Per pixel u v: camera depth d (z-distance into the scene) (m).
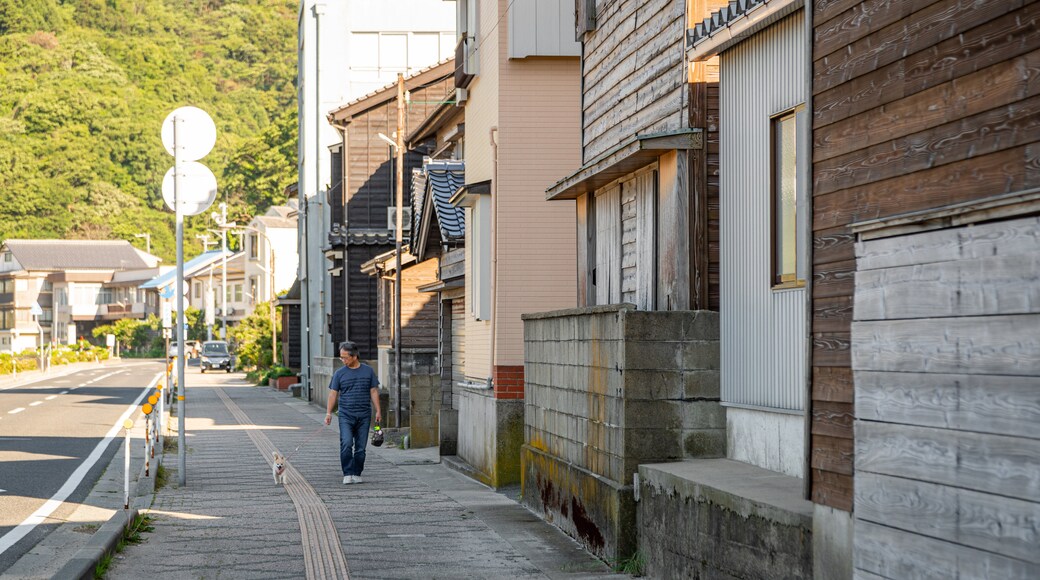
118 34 132.25
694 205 9.41
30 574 8.46
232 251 96.12
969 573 4.58
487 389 15.56
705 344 9.07
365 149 34.91
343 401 15.02
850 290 5.79
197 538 10.33
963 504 4.63
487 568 9.01
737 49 8.72
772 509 6.50
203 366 74.88
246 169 97.44
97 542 9.00
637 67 10.98
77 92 116.31
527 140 15.61
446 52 40.38
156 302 106.38
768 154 8.17
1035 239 4.32
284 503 12.82
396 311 24.03
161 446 19.75
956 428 4.69
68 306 109.50
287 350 54.09
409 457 18.83
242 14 137.62
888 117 5.50
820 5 6.20
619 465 9.09
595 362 9.89
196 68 127.06
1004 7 4.68
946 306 4.80
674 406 9.02
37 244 110.94
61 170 113.81
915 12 5.30
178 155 15.29
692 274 9.34
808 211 6.26
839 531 5.77
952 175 4.99
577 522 10.26
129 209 115.94
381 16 39.78
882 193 5.54
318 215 40.31
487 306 15.89
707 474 7.99
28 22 126.94
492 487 14.63
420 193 22.23
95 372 64.88
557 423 11.38
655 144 9.45
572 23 15.55
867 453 5.31
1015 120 4.60
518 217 15.55
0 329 111.56
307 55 40.91
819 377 6.05
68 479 14.88
